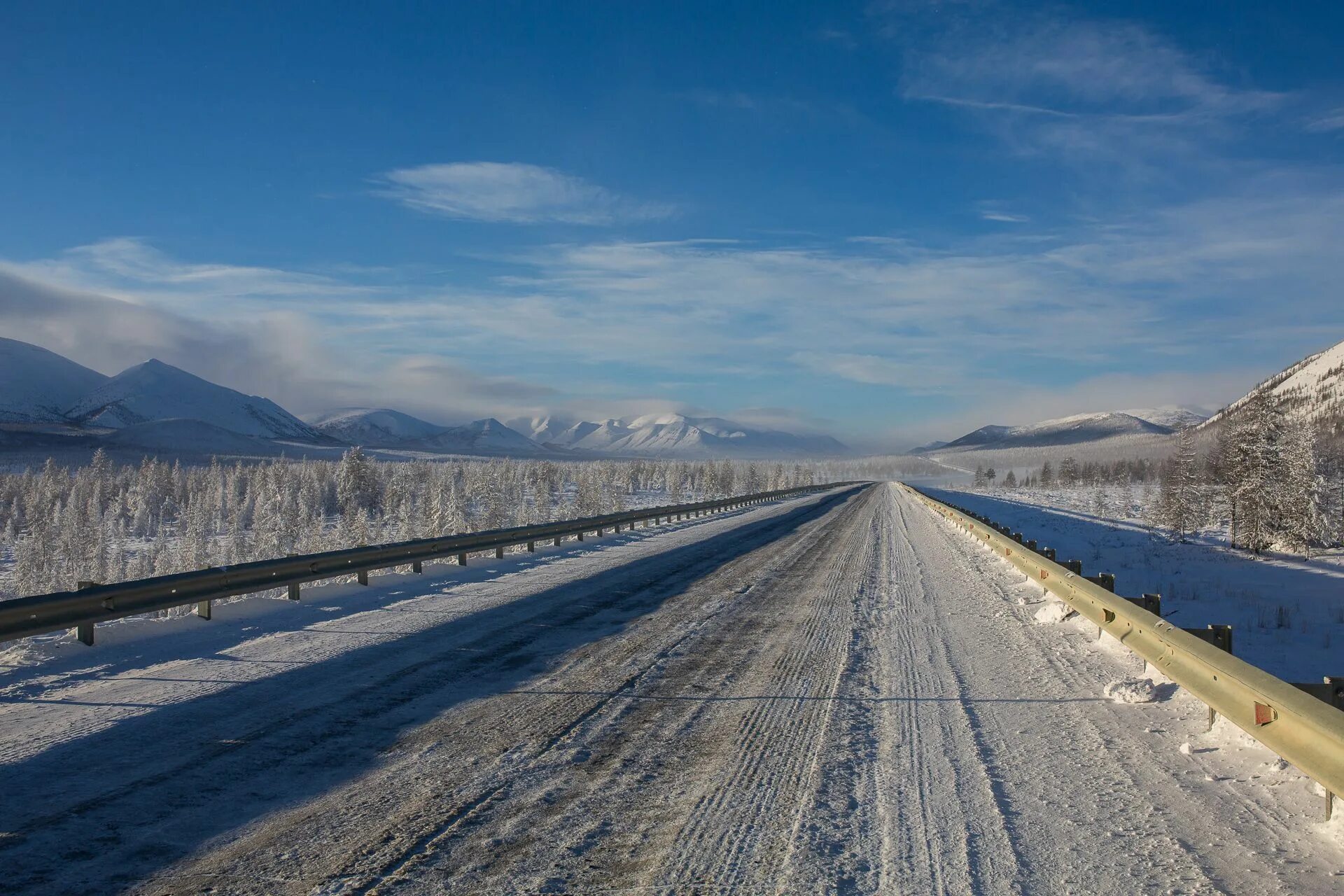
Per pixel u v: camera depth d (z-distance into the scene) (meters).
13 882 3.71
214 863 3.96
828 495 71.88
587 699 7.17
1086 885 3.89
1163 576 23.75
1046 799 5.00
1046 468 157.38
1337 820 4.57
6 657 8.04
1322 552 34.12
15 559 63.56
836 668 8.57
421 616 11.16
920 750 5.93
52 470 94.50
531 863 4.02
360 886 3.74
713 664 8.66
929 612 12.41
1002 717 6.80
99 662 8.21
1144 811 4.81
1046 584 13.22
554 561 18.58
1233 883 3.90
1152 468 142.62
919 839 4.39
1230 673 5.67
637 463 149.12
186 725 6.19
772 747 5.95
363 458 86.88
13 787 4.91
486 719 6.50
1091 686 7.88
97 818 4.46
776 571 17.31
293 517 71.88
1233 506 36.97
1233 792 5.13
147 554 59.38
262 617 10.79
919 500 60.81
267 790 4.93
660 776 5.32
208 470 110.81
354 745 5.81
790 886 3.84
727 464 133.12
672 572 16.83
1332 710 4.41
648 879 3.87
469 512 73.06
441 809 4.69
